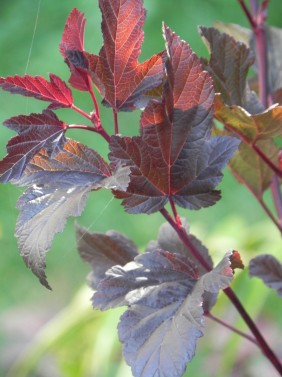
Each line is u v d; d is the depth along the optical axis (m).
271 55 0.75
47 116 0.55
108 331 0.97
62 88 0.56
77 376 1.03
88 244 0.64
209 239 1.07
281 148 0.68
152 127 0.55
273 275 0.63
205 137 0.56
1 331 1.71
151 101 0.55
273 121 0.60
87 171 0.55
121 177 0.52
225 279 0.53
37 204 0.54
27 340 1.69
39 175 0.55
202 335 0.52
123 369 1.02
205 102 0.56
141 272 0.55
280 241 1.04
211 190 0.56
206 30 0.63
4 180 0.54
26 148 0.54
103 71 0.56
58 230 0.52
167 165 0.56
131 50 0.55
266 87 0.73
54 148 0.54
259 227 1.09
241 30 0.76
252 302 0.94
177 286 0.55
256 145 0.66
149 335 0.53
